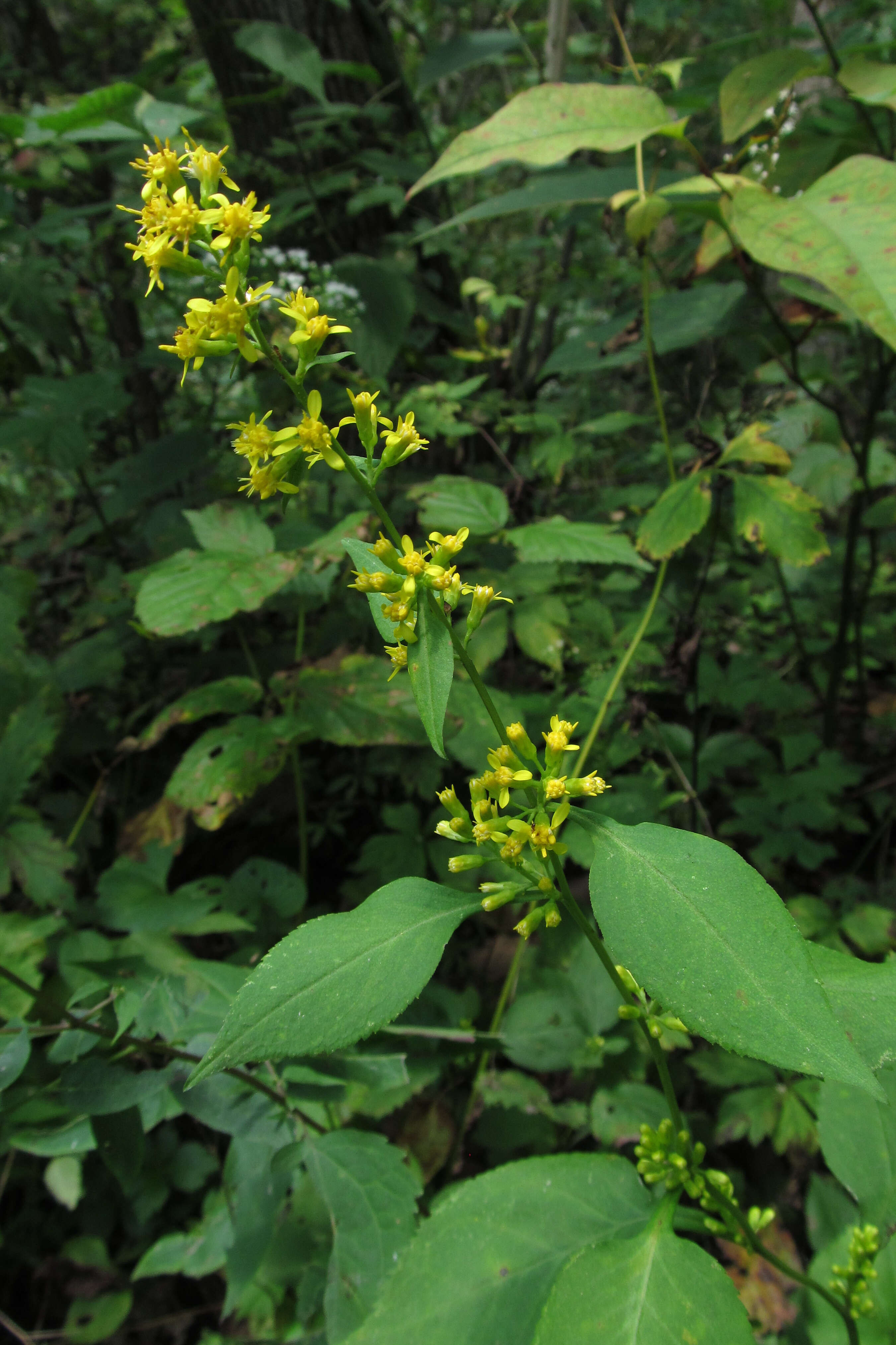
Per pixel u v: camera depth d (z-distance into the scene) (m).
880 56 0.49
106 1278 0.43
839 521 0.86
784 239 0.32
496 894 0.21
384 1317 0.23
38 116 0.55
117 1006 0.27
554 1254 0.23
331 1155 0.28
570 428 0.69
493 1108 0.40
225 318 0.19
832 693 0.62
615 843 0.20
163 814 0.46
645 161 0.62
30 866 0.42
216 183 0.20
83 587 0.74
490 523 0.44
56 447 0.60
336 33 0.71
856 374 0.76
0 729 0.51
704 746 0.57
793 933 0.18
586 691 0.51
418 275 0.73
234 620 0.53
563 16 0.76
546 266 0.78
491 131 0.37
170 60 0.73
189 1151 0.44
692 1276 0.21
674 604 0.58
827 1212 0.34
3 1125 0.30
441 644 0.20
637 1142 0.38
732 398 0.66
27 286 0.69
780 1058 0.17
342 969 0.19
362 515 0.42
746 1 0.94
